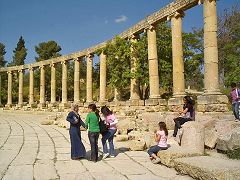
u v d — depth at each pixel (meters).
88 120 12.09
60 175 9.74
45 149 14.57
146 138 15.15
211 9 21.72
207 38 21.64
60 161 11.88
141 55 33.22
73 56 48.97
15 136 19.42
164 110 28.48
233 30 48.34
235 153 11.20
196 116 17.73
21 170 10.36
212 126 14.66
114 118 12.82
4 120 34.38
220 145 12.30
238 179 8.00
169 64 35.16
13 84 78.75
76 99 48.06
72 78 71.25
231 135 11.81
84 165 11.20
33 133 21.06
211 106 20.39
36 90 82.75
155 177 9.41
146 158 12.33
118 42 34.94
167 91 42.22
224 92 35.16
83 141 17.06
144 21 31.19
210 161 9.49
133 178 9.32
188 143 12.34
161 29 35.50
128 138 17.30
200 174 8.70
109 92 55.50
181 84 25.89
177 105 24.62
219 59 46.69
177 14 26.00
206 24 21.80
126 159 12.20
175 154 10.62
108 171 10.25
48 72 74.62
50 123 28.19
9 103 62.62
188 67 38.69
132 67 33.69
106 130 12.38
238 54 43.38
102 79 40.88
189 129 12.42
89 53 45.06
